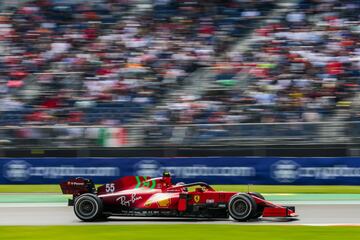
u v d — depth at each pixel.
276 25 96.69
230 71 89.88
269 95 85.06
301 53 90.69
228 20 99.12
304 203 60.66
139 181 45.47
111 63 93.06
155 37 97.31
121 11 102.12
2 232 40.09
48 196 68.75
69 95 88.75
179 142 79.25
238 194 42.62
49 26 100.31
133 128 80.25
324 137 77.12
